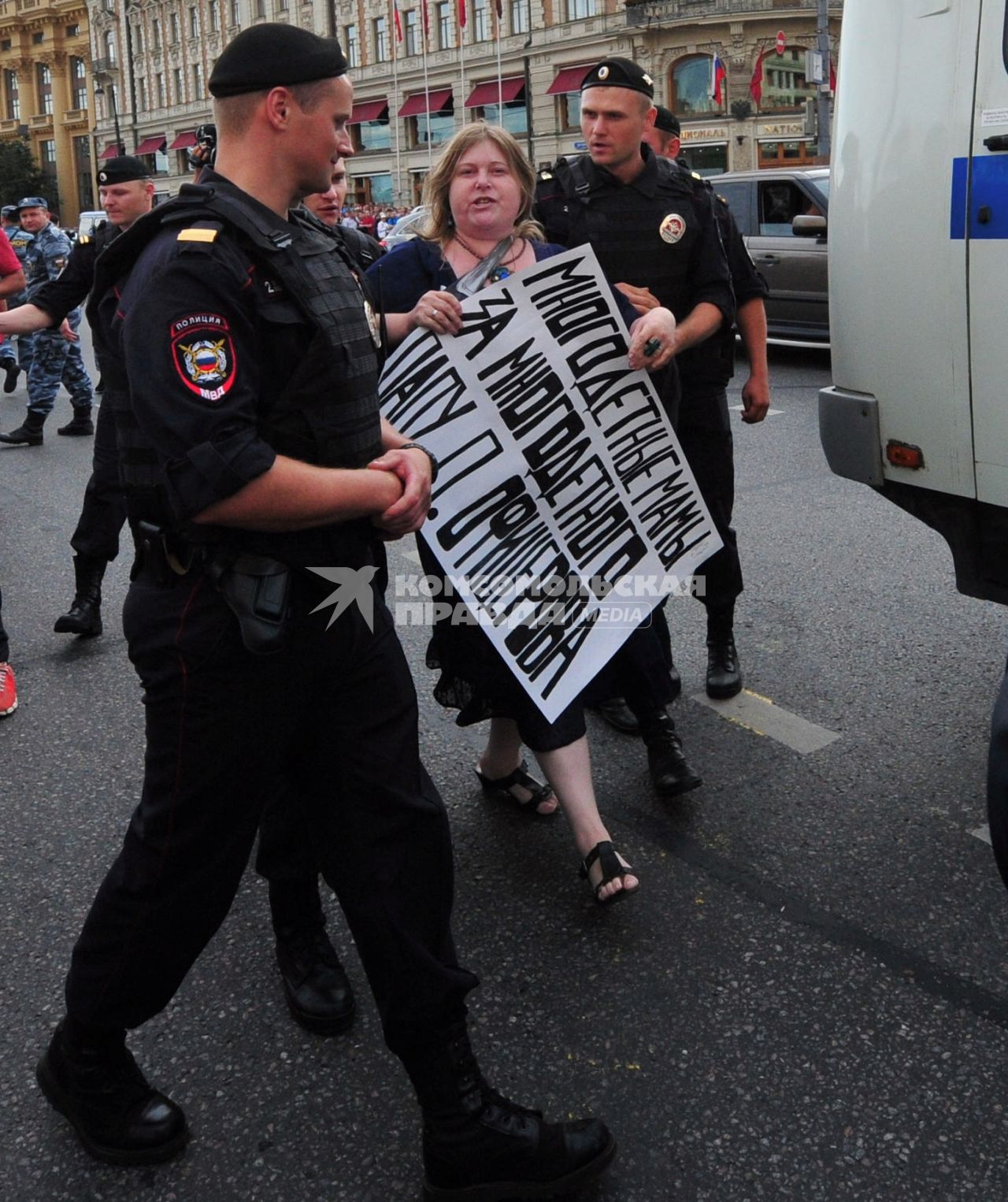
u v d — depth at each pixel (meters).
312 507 1.55
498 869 2.75
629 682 2.81
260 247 1.52
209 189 1.55
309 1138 1.98
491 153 2.43
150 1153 1.91
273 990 2.36
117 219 4.04
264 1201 1.85
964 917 2.50
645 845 2.82
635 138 2.94
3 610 4.82
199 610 1.60
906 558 4.90
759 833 2.86
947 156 2.92
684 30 38.59
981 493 3.02
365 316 1.69
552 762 2.50
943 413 3.06
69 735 3.59
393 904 1.76
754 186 10.14
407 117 48.16
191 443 1.47
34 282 9.28
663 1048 2.15
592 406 2.53
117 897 1.73
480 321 2.40
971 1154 1.89
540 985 2.34
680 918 2.54
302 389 1.57
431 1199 1.81
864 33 3.14
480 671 2.53
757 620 4.27
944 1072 2.06
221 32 54.97
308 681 1.68
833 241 3.32
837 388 3.40
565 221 3.00
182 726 1.64
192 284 1.47
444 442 2.42
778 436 7.43
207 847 1.71
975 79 2.83
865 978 2.32
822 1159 1.89
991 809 1.72
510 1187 1.79
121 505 4.32
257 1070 2.14
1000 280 2.84
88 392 8.66
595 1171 1.81
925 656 3.87
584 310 2.50
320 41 1.58
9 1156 1.95
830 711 3.50
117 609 4.77
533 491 2.49
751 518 5.60
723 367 3.28
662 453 2.63
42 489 6.96
